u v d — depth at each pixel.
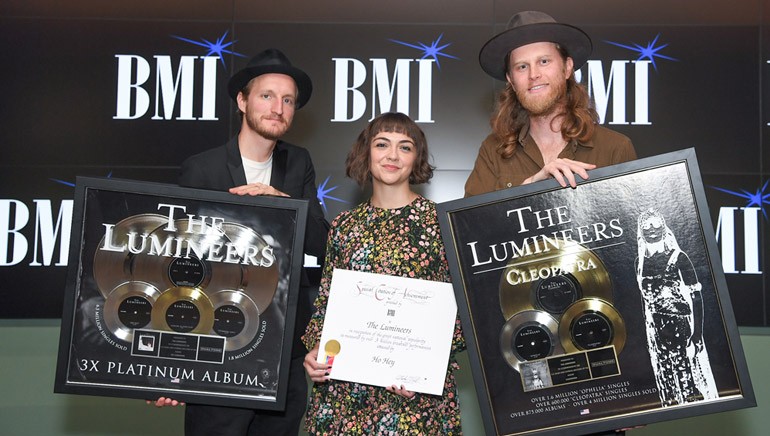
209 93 3.21
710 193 3.13
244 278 2.02
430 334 1.93
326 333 1.96
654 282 1.76
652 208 1.78
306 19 3.22
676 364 1.73
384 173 2.04
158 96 3.21
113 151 3.19
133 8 3.22
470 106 3.20
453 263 1.83
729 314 1.72
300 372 2.42
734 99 3.15
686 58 3.17
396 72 3.21
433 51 3.21
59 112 3.19
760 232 3.11
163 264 2.02
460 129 3.20
